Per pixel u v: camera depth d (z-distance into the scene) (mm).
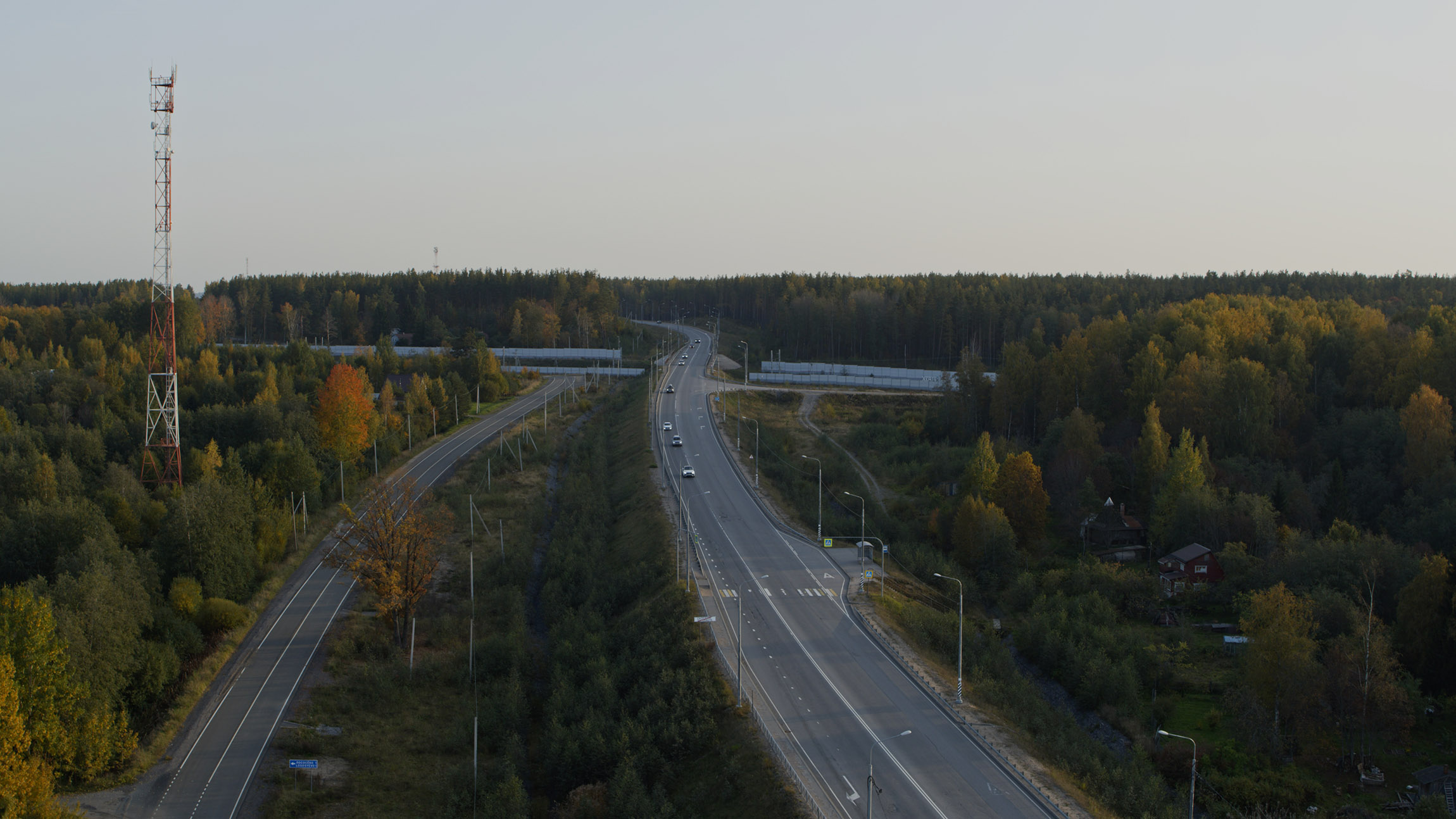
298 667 69750
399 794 56094
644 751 56031
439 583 91625
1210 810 56781
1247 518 98500
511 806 52719
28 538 77062
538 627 83875
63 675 53156
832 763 50000
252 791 53312
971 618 87500
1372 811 56031
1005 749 51906
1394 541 92625
